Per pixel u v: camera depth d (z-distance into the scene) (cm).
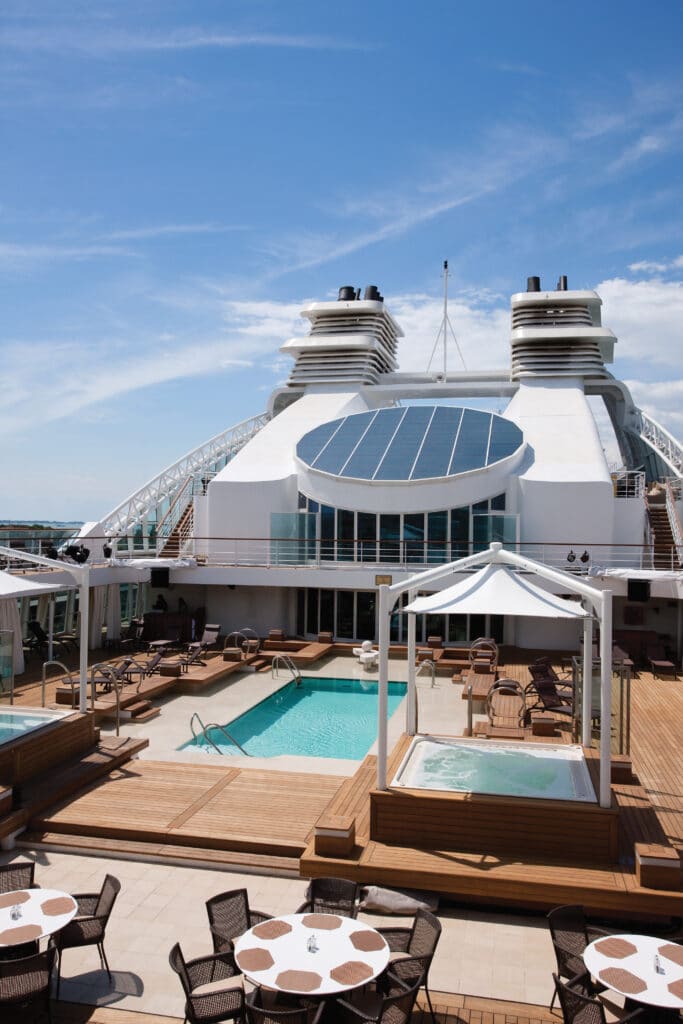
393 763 1434
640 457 4981
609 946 816
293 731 2088
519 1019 852
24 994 806
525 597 1320
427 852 1176
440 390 4653
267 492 3306
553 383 4516
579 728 1816
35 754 1466
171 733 1986
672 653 2969
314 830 1224
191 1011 790
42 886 1164
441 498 3109
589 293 4712
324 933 831
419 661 2808
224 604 3344
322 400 4394
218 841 1259
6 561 2922
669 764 1675
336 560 3203
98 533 3325
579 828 1154
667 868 1058
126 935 1029
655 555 3259
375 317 4875
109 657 2834
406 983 827
